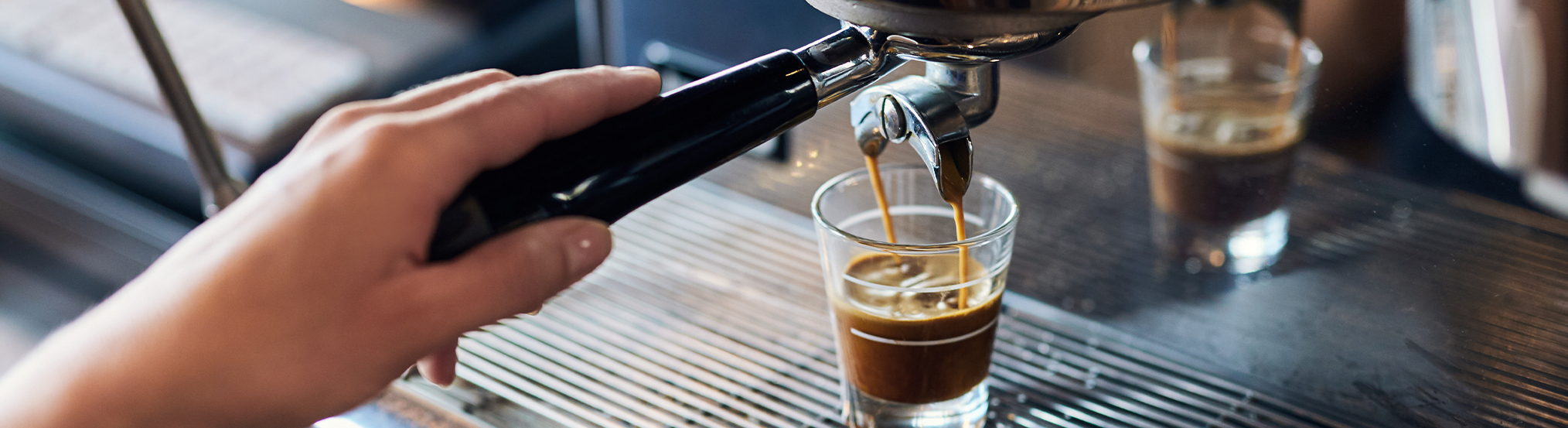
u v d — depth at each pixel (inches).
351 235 10.5
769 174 23.1
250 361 10.5
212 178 19.6
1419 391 17.5
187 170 32.6
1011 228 15.6
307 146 11.8
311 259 10.5
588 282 20.9
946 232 17.6
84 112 34.0
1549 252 16.4
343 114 12.1
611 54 24.7
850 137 22.2
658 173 12.4
